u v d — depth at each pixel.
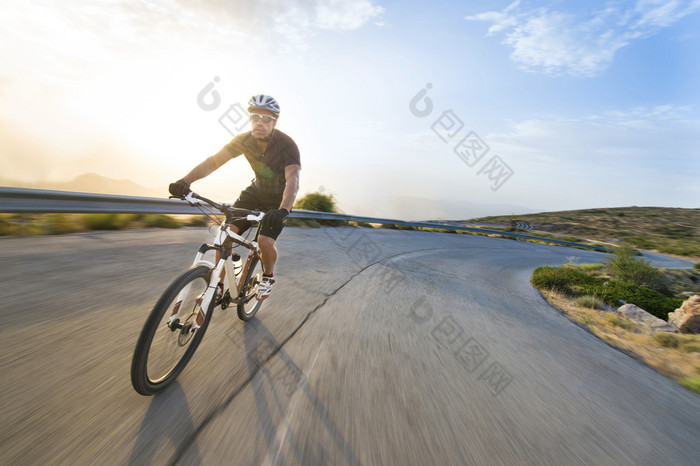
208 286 2.26
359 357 2.81
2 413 1.65
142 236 6.38
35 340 2.37
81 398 1.83
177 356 2.14
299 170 2.72
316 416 1.94
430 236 19.55
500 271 10.75
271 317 3.43
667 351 4.72
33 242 4.97
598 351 4.19
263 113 2.45
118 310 3.04
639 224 70.38
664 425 2.50
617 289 8.91
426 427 1.99
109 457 1.47
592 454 2.00
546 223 68.75
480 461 1.78
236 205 2.92
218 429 1.73
